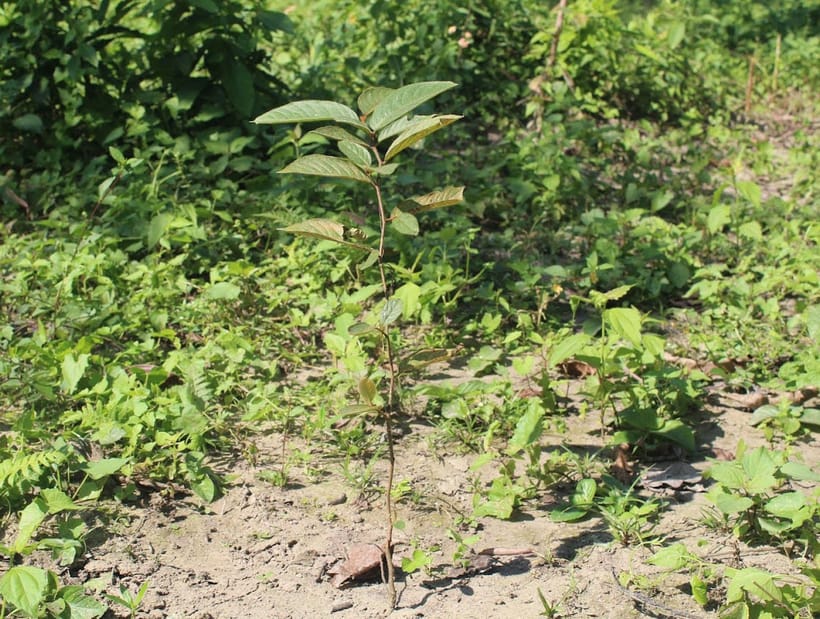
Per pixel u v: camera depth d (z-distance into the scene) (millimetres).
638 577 3109
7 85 6203
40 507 3213
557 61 8039
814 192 6789
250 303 4895
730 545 3287
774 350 4613
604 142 7012
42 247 5184
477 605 3029
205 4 5859
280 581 3150
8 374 4066
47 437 3674
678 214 6449
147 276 4945
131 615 2934
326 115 2668
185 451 3764
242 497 3557
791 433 3992
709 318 4941
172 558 3244
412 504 3551
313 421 3996
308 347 4637
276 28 6383
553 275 4973
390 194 5949
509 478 3611
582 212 6215
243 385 4227
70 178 6012
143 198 5660
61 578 3090
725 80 9414
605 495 3576
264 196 5750
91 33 6453
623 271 5363
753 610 2809
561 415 4168
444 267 4957
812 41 10492
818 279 5207
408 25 7855
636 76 8414
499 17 8320
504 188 6406
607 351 4039
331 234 2818
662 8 10836
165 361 4215
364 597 3080
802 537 3246
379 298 5129
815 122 8859
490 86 7824
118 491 3492
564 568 3203
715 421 4145
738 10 11023
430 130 2615
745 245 5812
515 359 4156
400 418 4121
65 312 4547
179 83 6250
